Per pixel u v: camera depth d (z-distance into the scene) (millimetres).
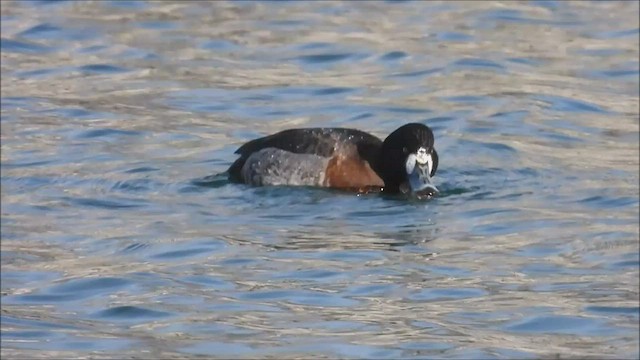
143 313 13281
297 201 16953
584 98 21734
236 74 23062
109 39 25062
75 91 22219
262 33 25375
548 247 15203
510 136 19812
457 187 17531
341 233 15812
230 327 12844
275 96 21906
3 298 13789
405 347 12227
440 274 14344
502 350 12164
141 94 22062
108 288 14008
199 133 20078
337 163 17469
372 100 21656
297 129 18062
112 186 17531
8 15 26344
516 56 23953
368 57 23891
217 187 17500
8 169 18281
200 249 15156
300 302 13539
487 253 15031
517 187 17516
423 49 24297
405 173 17219
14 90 22250
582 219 16203
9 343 12516
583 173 18125
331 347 12289
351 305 13438
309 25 25891
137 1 27391
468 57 23812
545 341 12469
